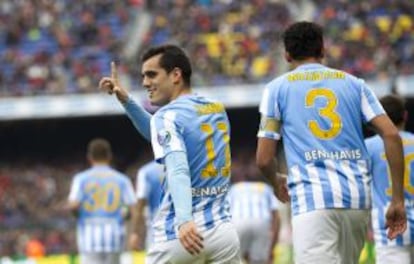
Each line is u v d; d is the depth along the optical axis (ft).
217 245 50.26
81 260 111.65
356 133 52.75
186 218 47.91
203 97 52.31
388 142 52.49
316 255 51.19
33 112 235.61
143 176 101.40
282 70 237.45
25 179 244.01
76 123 245.04
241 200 118.11
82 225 111.65
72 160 248.93
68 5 277.44
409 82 212.64
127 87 245.04
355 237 52.60
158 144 49.75
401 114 69.87
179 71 51.96
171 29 262.26
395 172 52.70
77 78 251.39
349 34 242.78
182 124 50.31
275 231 108.47
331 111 52.54
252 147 234.17
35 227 224.12
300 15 255.09
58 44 265.75
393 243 69.67
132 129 244.42
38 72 255.09
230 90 223.71
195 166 50.57
